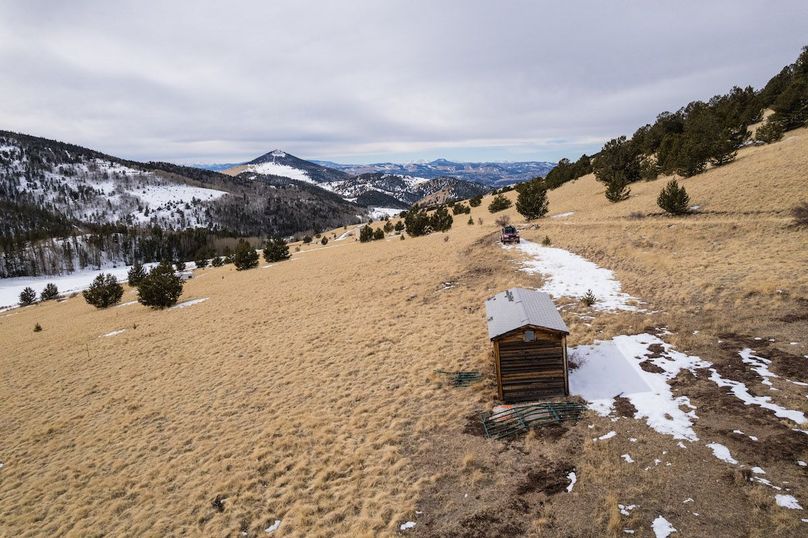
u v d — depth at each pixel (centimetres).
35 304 9006
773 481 963
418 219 6638
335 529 1098
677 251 3052
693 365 1569
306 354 2469
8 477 1658
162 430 1858
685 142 5316
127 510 1345
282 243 7656
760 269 2327
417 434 1470
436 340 2333
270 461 1470
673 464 1077
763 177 3778
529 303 1744
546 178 9675
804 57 6097
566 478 1102
